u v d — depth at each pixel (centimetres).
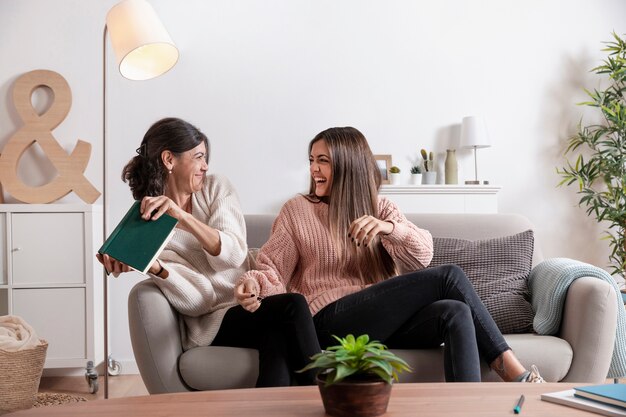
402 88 397
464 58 402
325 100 393
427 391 135
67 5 380
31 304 340
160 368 191
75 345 340
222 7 389
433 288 194
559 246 405
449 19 402
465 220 270
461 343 175
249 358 192
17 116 375
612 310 204
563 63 409
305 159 390
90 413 121
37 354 279
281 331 184
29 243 341
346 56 395
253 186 388
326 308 203
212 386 190
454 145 399
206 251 207
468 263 241
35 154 373
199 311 202
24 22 378
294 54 392
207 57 387
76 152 370
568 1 410
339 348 120
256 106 389
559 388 137
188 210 228
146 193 220
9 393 271
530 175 405
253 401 128
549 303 214
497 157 402
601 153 398
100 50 380
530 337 210
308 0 394
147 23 264
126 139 379
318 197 229
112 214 376
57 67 379
